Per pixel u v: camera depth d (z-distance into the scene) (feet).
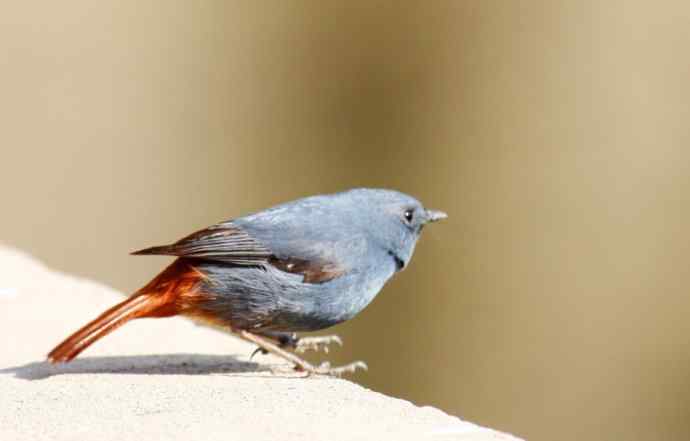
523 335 53.11
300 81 62.08
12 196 62.28
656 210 55.52
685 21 57.52
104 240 61.36
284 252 24.44
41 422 19.51
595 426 50.93
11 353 25.02
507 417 52.08
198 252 23.91
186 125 63.10
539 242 55.67
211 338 27.35
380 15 60.95
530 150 57.98
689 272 53.93
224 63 63.41
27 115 63.98
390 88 60.54
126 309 23.70
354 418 19.11
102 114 64.18
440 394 52.42
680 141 56.44
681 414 50.72
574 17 58.75
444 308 53.88
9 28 65.10
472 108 59.31
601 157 57.00
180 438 18.20
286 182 61.26
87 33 65.46
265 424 18.84
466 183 58.18
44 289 30.86
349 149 60.64
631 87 57.62
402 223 26.18
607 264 54.65
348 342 52.24
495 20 59.72
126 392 21.57
